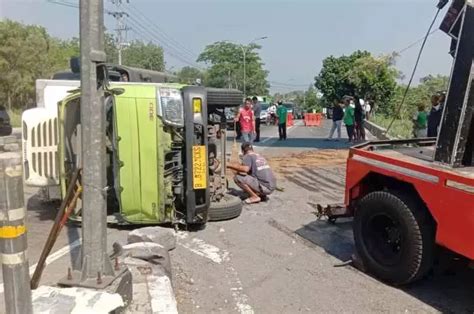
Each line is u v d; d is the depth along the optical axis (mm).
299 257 5734
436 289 4875
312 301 4535
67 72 9672
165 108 6258
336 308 4395
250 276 5121
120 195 6391
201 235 6508
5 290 2775
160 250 4871
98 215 3627
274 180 8477
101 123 3594
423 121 12586
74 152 6324
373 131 23953
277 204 8359
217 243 6191
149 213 6469
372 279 5105
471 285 4992
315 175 11461
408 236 4656
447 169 4367
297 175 11453
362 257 5254
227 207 7191
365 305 4473
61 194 6453
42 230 6547
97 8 3441
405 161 4805
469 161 4574
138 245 4957
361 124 19578
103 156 3637
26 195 8680
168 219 6570
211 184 7309
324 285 4922
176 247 5992
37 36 42375
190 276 5070
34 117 6848
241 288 4797
